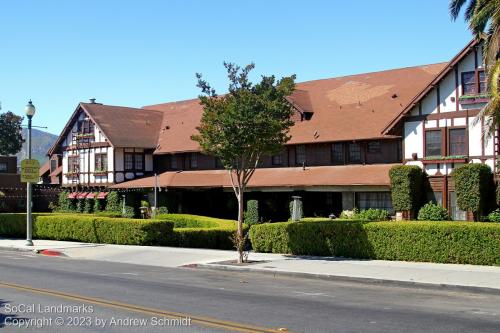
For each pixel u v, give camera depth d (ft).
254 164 74.95
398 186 102.42
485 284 49.49
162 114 177.78
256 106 67.87
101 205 162.50
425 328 33.81
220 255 77.56
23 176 96.99
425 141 105.81
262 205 133.80
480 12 69.67
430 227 64.90
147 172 161.79
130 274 61.93
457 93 102.01
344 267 61.98
